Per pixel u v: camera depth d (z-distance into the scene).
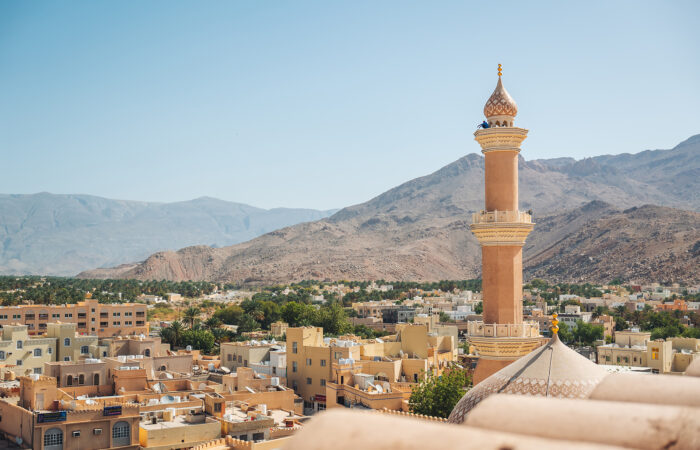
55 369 100.44
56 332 130.88
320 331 119.38
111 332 190.50
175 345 177.75
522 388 27.00
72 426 74.19
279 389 100.81
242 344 132.12
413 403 80.88
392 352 117.75
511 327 47.88
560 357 27.47
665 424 5.13
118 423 76.19
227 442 66.31
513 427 5.49
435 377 81.62
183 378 106.88
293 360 116.81
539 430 5.39
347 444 4.53
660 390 7.26
